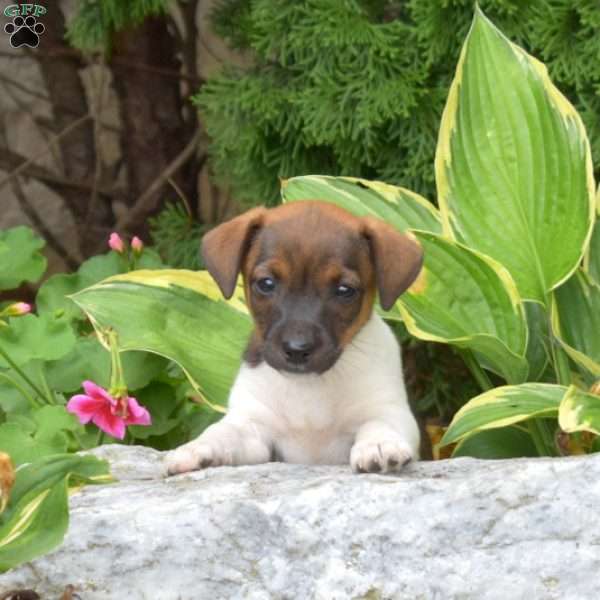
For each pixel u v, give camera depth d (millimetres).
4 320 8820
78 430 8242
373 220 6926
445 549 5598
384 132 9727
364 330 7070
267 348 6629
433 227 8672
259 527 5668
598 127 9242
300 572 5609
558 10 9273
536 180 8375
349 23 9477
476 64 8547
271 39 9742
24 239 9695
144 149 12750
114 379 7527
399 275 6738
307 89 9562
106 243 13156
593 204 8281
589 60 9195
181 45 12586
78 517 5734
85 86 13664
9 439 7520
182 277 8594
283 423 7070
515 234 8352
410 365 10289
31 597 5629
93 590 5641
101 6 10953
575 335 8430
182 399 8797
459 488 5699
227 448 6758
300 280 6652
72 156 13359
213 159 11516
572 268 8188
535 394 7570
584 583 5527
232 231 6895
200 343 8367
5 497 5488
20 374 8234
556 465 5762
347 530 5633
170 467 6516
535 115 8422
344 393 7000
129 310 8383
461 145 8492
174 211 11500
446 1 9258
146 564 5652
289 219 6832
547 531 5605
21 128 13867
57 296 9336
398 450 6105
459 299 8156
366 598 5555
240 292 8625
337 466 6598
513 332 8125
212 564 5641
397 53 9469
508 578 5543
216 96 10156
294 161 10023
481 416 7453
